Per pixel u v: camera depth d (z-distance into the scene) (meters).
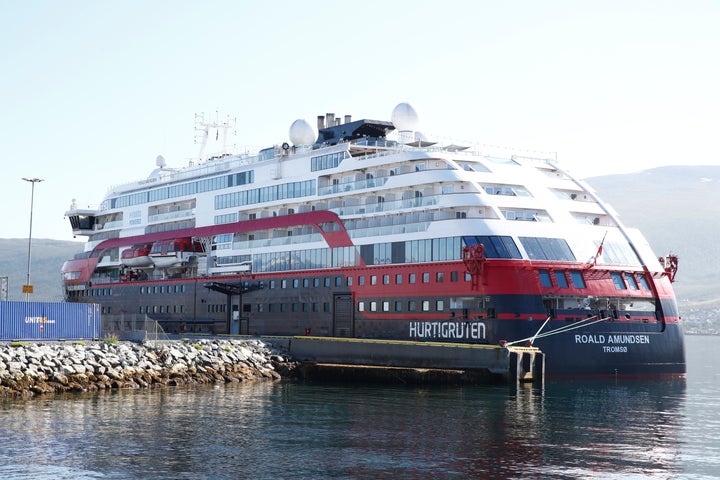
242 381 63.25
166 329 94.88
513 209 67.56
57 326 67.81
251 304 84.75
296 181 83.38
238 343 70.56
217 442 37.19
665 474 31.92
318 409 47.06
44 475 31.19
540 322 61.91
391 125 84.19
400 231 69.88
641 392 57.16
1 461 33.16
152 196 103.38
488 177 68.81
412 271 68.25
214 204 93.50
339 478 31.06
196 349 66.62
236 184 90.94
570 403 50.31
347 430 40.28
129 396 52.53
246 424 41.81
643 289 66.88
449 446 36.56
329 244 76.56
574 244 65.50
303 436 38.69
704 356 123.75
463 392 55.12
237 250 87.62
